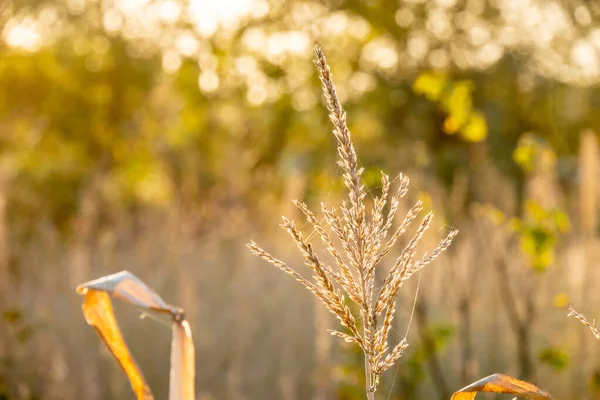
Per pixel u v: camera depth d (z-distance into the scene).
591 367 4.37
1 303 4.73
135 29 11.21
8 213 7.82
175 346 1.57
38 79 13.04
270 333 5.84
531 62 12.13
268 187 7.41
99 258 6.70
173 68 10.71
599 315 4.57
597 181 4.59
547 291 4.96
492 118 11.91
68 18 10.21
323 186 5.32
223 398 5.30
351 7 11.14
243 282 6.13
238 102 11.06
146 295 1.57
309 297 6.17
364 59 11.70
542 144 4.56
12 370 4.09
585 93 12.91
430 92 4.83
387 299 1.12
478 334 5.11
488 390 1.34
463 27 11.94
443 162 9.19
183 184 8.05
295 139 10.86
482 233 4.72
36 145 11.93
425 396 4.54
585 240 4.67
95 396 4.92
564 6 11.13
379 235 1.11
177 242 6.44
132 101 13.24
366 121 5.94
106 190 8.55
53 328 5.14
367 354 1.13
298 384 5.22
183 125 10.65
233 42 9.98
